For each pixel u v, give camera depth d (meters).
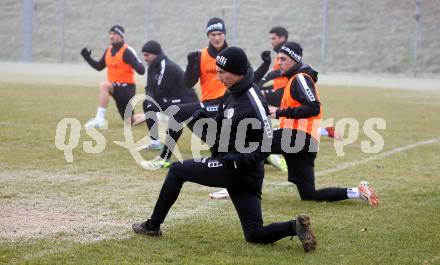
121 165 30.67
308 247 17.55
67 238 18.77
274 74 36.16
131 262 16.75
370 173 29.95
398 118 51.62
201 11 131.00
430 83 92.38
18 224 20.12
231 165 17.34
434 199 24.61
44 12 142.12
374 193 23.34
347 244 18.67
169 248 18.08
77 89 69.75
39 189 25.17
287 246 18.42
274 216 21.91
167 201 18.64
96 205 22.86
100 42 130.38
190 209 22.66
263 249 18.06
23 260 16.66
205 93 30.36
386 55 114.69
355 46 118.12
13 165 29.86
